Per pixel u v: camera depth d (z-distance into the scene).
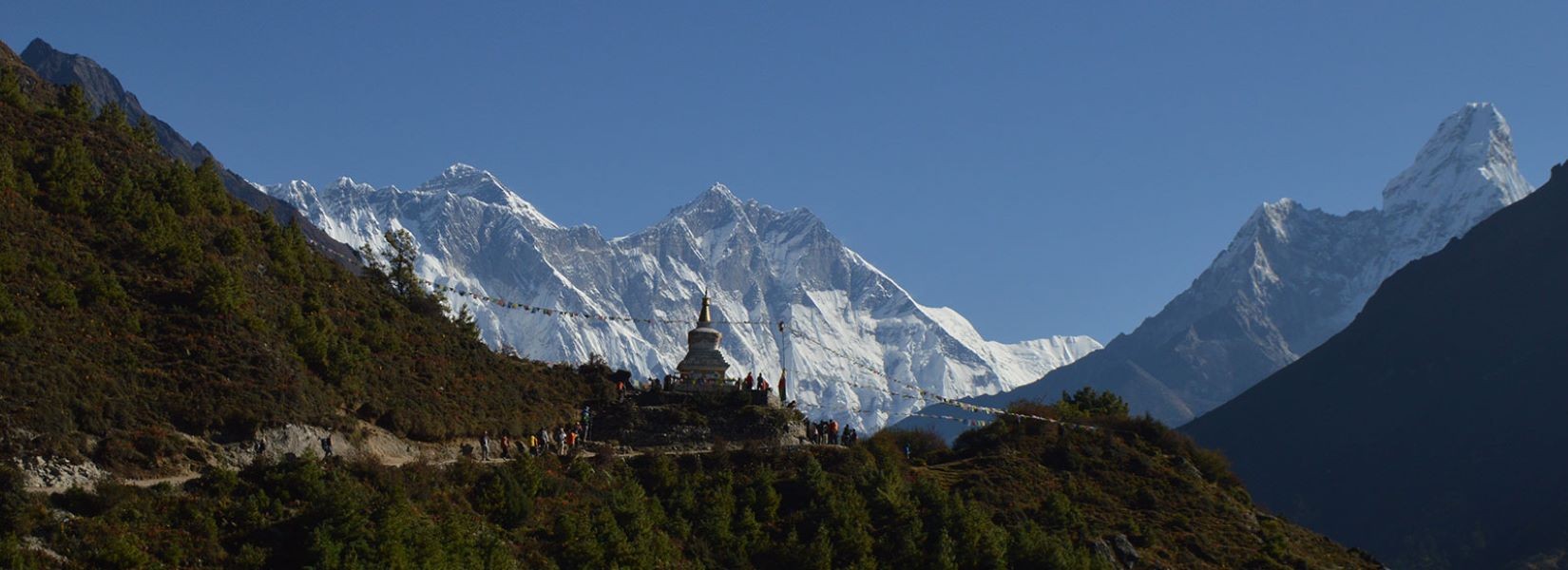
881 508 116.75
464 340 131.50
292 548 87.00
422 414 112.25
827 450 123.56
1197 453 152.25
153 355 102.69
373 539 87.38
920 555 111.25
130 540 82.31
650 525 104.56
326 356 111.81
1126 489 139.62
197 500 88.00
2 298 98.31
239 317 110.12
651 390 129.00
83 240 112.88
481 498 100.38
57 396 93.19
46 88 149.62
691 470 117.38
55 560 79.44
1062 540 121.44
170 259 114.50
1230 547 132.88
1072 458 142.00
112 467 91.19
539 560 96.25
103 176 124.31
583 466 110.62
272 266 123.69
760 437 124.88
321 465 96.19
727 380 135.75
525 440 117.94
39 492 84.62
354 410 109.38
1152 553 127.94
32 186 115.12
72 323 101.62
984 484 131.25
